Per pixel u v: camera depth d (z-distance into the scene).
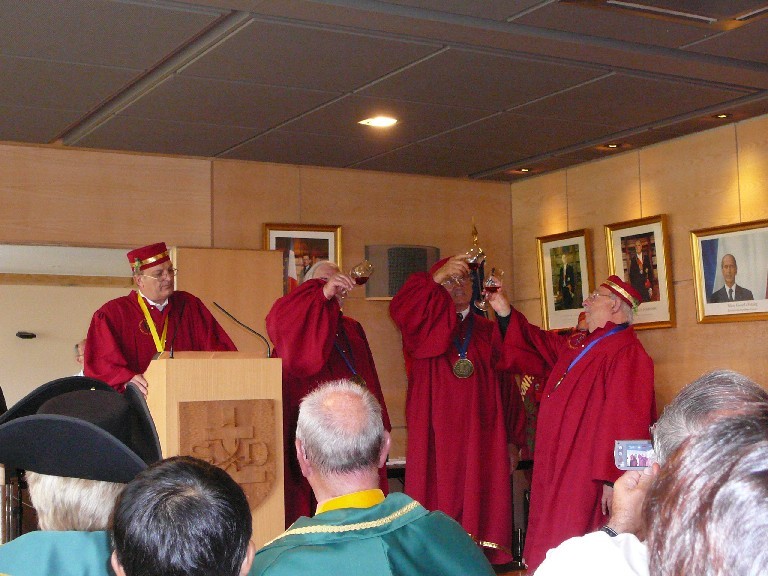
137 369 4.68
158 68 4.72
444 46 4.35
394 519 1.94
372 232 7.12
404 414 7.09
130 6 3.82
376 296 6.75
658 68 4.75
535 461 5.08
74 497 1.48
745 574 0.88
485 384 5.54
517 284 7.59
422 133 5.98
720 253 5.88
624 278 6.55
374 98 5.17
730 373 1.46
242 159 6.68
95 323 4.59
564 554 1.41
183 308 4.88
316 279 4.51
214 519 1.25
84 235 6.21
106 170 6.31
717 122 5.82
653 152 6.39
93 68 4.62
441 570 1.89
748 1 3.92
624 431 4.71
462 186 7.51
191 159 6.57
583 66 4.68
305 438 2.08
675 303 6.19
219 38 4.21
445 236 7.40
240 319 6.41
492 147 6.41
